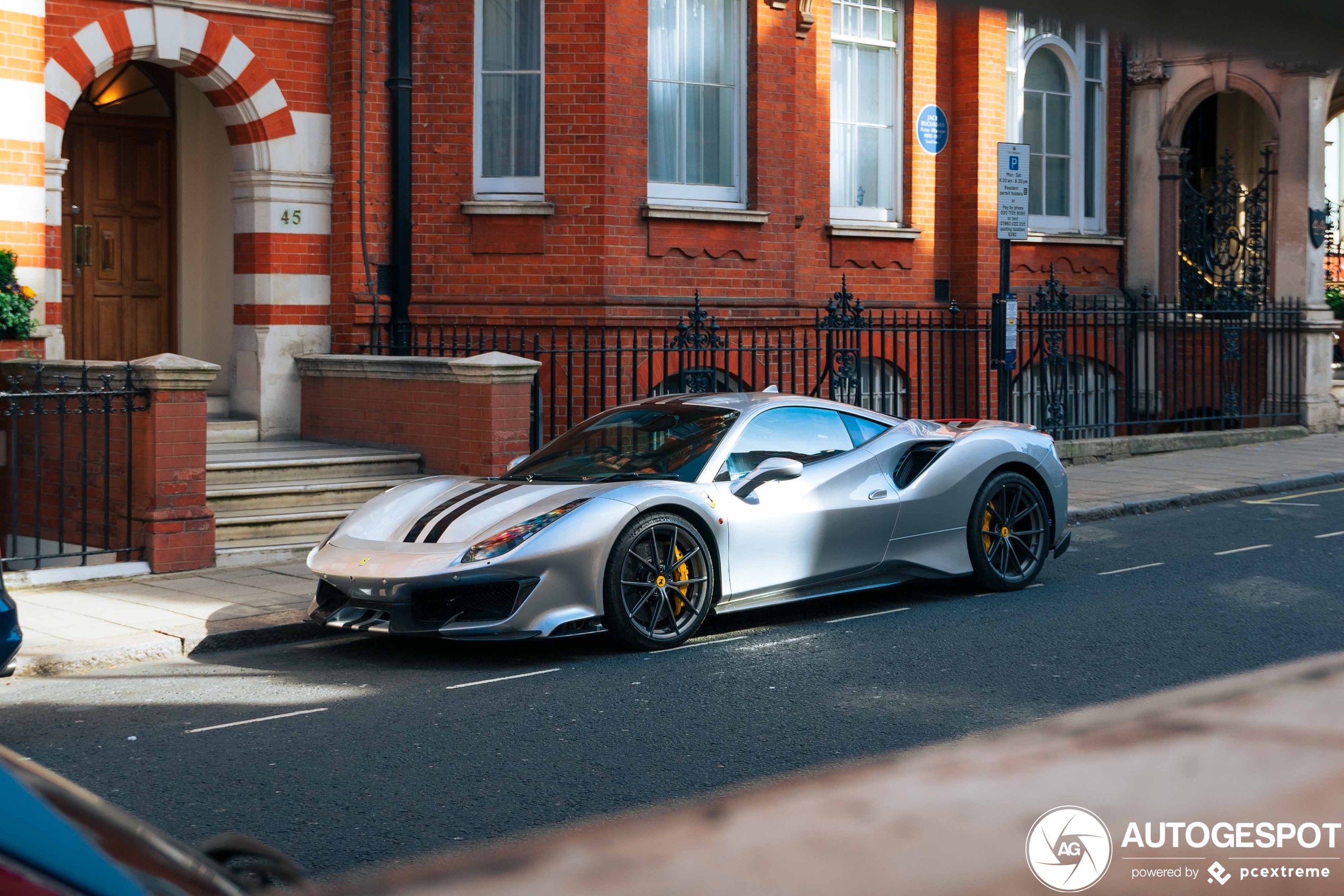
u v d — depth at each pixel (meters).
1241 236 17.67
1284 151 16.47
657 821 0.42
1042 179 16.80
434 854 3.81
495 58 12.80
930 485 7.73
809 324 13.84
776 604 7.19
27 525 10.36
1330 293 20.28
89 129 12.80
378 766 4.82
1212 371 16.44
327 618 6.74
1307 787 0.39
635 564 6.67
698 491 6.88
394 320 12.64
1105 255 17.25
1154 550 9.53
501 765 4.79
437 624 6.42
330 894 0.41
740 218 13.18
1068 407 16.95
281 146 12.37
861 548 7.44
